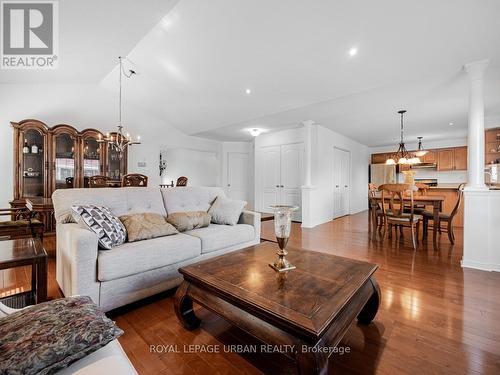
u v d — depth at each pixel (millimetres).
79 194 2201
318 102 3945
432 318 1694
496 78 3088
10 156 4000
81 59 3510
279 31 2650
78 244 1569
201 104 4824
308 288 1264
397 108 4234
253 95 4086
